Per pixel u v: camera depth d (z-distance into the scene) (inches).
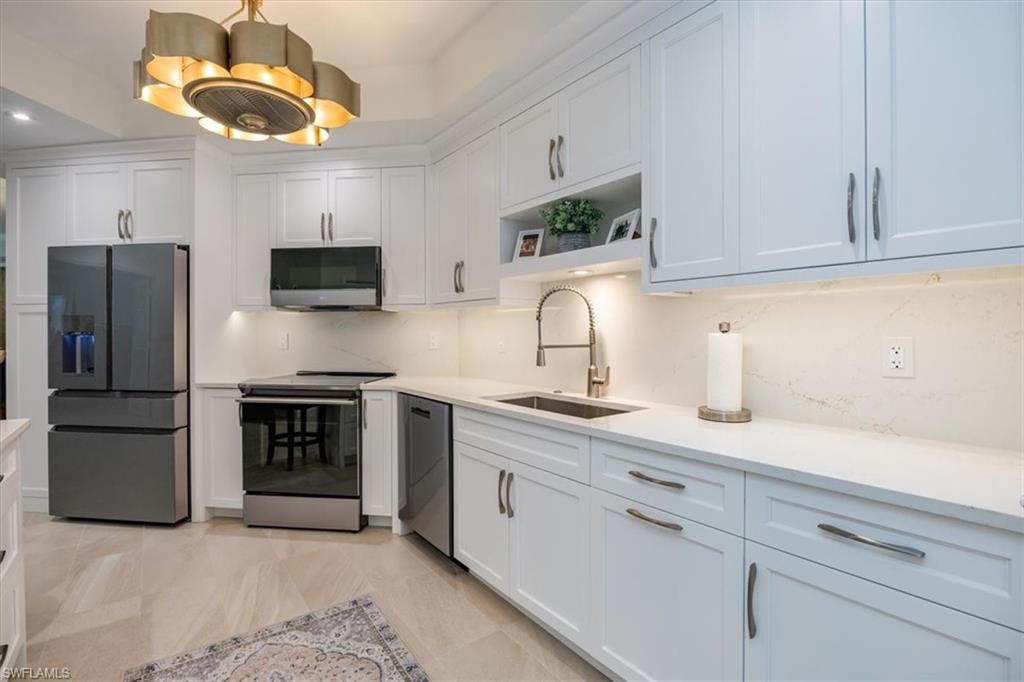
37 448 122.2
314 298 120.0
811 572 41.7
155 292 113.0
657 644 54.5
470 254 105.0
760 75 54.3
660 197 64.6
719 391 66.6
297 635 72.9
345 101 67.9
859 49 46.8
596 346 93.9
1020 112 38.3
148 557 98.3
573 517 65.5
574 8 66.7
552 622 68.5
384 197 122.3
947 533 34.7
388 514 112.3
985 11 39.9
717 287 58.4
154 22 53.0
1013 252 38.6
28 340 121.8
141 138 114.7
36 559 97.3
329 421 111.8
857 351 59.1
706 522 49.5
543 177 84.4
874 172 45.8
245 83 59.3
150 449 113.3
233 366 129.3
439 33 92.5
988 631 33.0
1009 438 48.6
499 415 78.9
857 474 40.5
